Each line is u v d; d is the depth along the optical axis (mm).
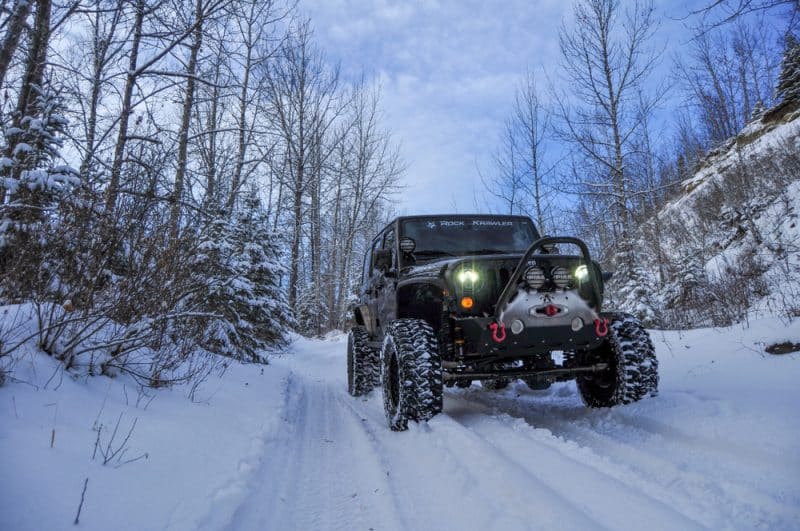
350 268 28281
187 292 4492
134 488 1957
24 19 4582
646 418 3160
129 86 6793
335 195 28188
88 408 2689
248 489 2357
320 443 3623
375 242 6184
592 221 14836
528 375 3658
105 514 1693
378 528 2084
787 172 13148
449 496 2246
